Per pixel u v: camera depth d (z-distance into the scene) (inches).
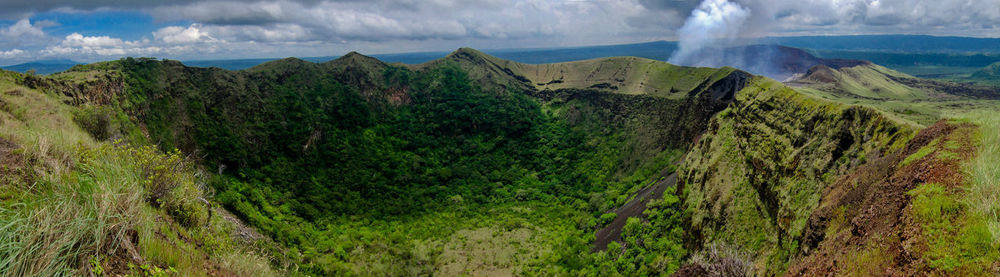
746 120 1712.6
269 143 2933.1
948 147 464.8
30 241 226.5
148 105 2352.4
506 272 1937.7
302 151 3080.7
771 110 1561.3
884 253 369.7
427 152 3909.9
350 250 2053.4
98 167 362.3
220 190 2011.6
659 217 1806.1
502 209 2940.5
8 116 794.8
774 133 1418.6
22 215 249.6
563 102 5211.6
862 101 4453.7
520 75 6348.4
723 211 1362.0
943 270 296.0
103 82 1902.1
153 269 282.5
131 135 1808.6
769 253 936.9
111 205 298.2
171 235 366.6
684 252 1450.5
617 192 2824.8
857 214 510.6
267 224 1867.6
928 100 6284.5
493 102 5036.9
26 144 382.6
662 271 1429.6
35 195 289.3
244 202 2015.3
